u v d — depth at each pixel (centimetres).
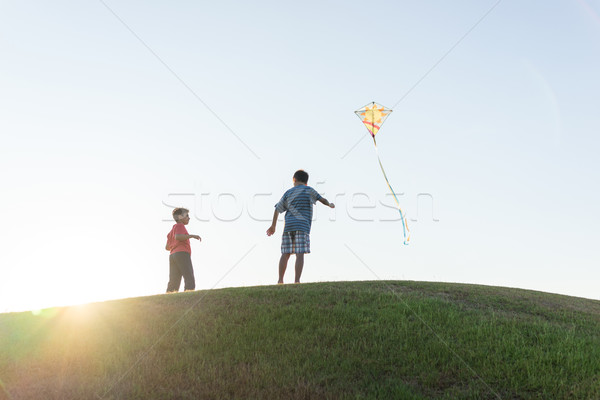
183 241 860
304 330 563
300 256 789
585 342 532
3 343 545
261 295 692
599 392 427
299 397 423
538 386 446
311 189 796
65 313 652
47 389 437
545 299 754
